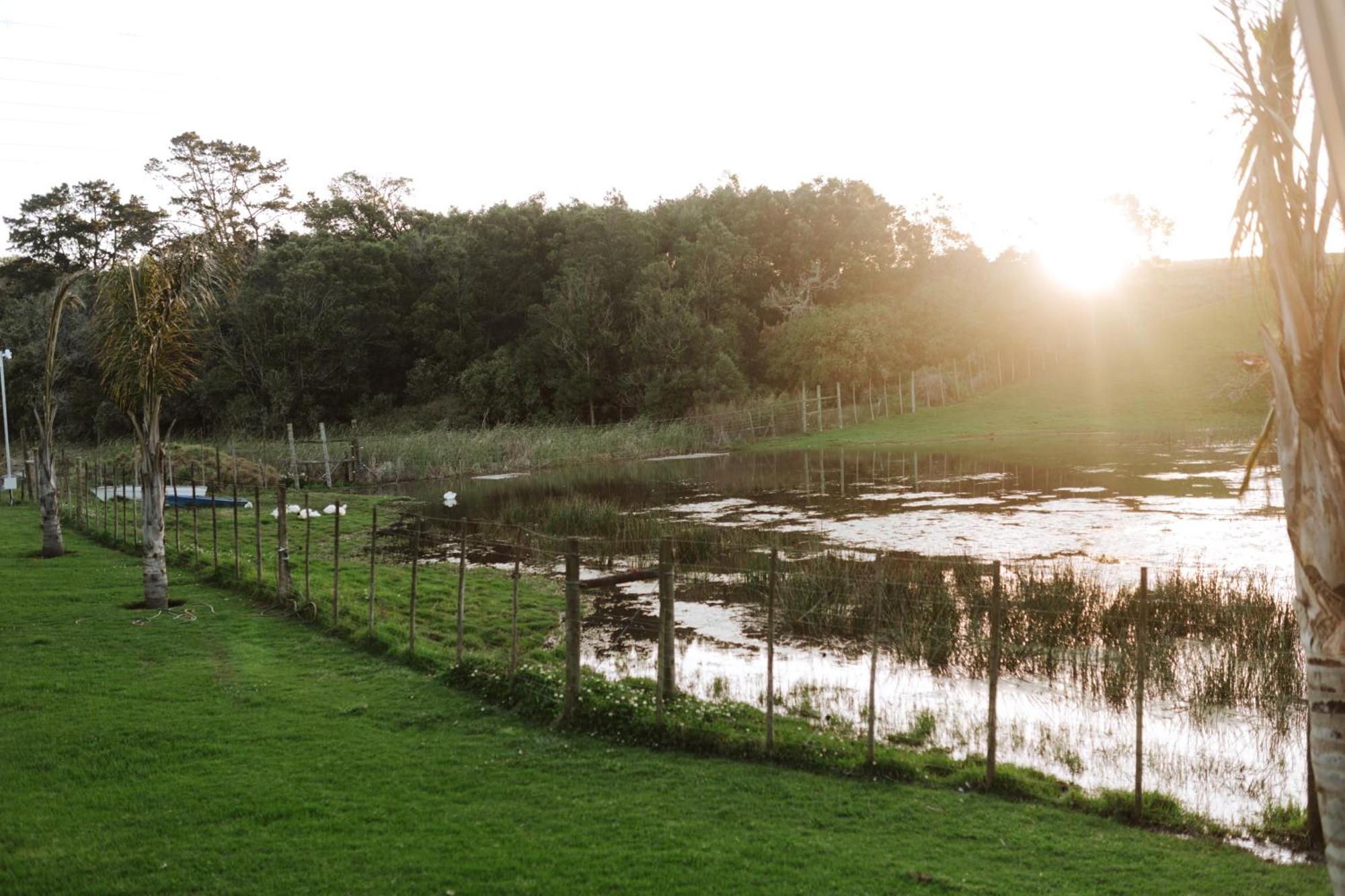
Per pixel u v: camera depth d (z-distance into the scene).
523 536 23.86
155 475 15.42
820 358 62.66
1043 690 11.84
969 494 30.05
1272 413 4.46
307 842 6.95
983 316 65.88
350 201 84.69
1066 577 15.40
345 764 8.69
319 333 66.50
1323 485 3.72
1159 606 13.90
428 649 12.85
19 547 22.44
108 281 15.16
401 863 6.59
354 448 43.53
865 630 14.48
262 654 12.84
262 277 67.75
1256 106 3.96
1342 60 2.70
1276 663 11.44
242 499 32.06
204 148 70.06
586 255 68.12
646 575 10.48
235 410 65.12
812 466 42.06
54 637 13.38
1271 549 19.50
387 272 72.50
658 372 60.66
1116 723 10.59
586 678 10.95
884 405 60.66
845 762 8.84
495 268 72.94
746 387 61.72
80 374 61.78
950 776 8.66
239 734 9.47
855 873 6.49
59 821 7.32
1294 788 8.70
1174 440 44.47
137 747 9.05
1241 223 4.17
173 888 6.24
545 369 65.50
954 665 12.93
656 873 6.45
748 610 16.33
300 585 16.98
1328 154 2.80
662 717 9.66
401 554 22.50
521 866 6.55
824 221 75.38
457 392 68.38
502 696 10.79
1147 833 7.41
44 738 9.24
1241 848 7.20
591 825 7.34
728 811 7.69
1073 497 28.31
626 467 46.28
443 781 8.30
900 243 78.44
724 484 36.62
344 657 12.79
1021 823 7.58
